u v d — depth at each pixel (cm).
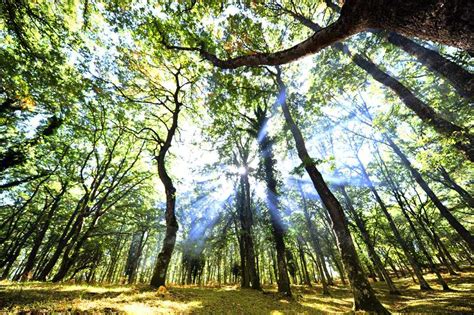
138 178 2395
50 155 1900
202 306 857
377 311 812
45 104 1291
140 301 793
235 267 3303
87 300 724
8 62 911
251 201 2683
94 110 1742
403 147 2006
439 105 962
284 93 1407
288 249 2903
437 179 1980
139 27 1112
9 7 824
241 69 1147
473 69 880
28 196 2388
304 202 2533
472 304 1106
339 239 984
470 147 670
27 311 552
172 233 1236
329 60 1188
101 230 2656
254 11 1034
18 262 3866
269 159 2003
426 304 1269
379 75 844
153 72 1531
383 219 2798
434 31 162
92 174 2233
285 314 955
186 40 1020
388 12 176
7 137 1566
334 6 1047
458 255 5588
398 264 4659
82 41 1165
